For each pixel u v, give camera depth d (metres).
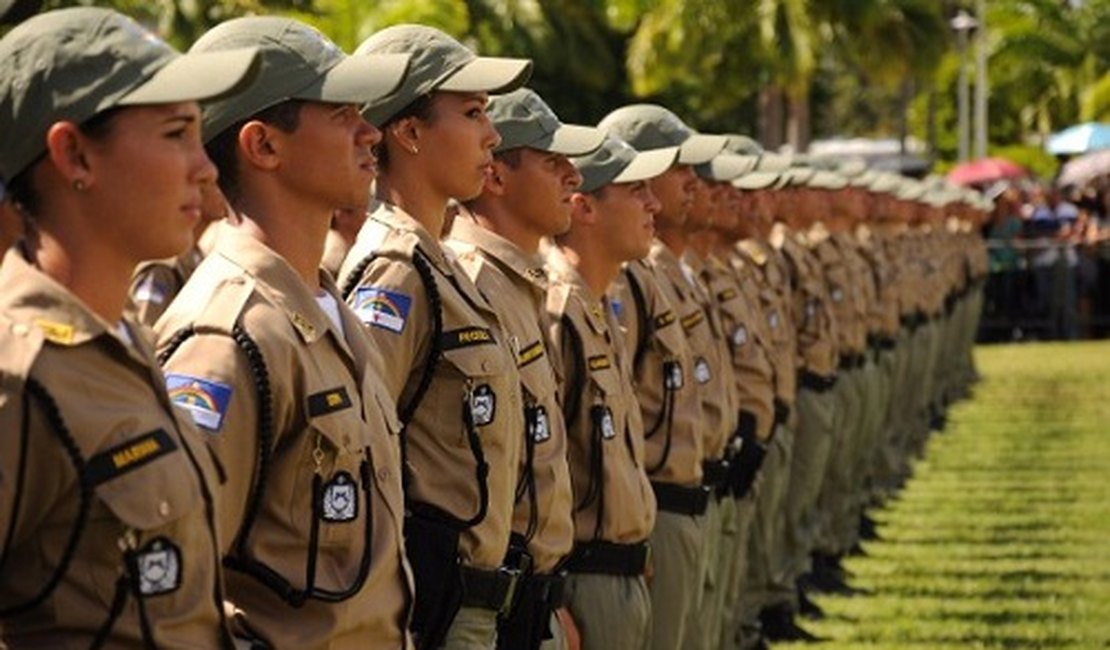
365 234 11.30
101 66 7.85
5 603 7.77
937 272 40.50
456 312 11.19
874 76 81.12
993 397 46.44
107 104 7.82
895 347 32.16
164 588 7.90
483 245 12.48
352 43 30.56
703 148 17.11
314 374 9.20
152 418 7.94
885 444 31.42
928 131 104.69
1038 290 62.50
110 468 7.75
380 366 9.88
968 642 21.23
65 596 7.77
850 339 26.78
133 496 7.78
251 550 9.10
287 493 9.13
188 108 8.01
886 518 30.00
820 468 23.81
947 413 43.34
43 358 7.64
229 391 8.95
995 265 62.50
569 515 12.49
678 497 15.55
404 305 11.05
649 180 14.72
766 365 19.92
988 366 54.06
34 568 7.75
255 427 9.03
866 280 30.00
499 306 12.20
